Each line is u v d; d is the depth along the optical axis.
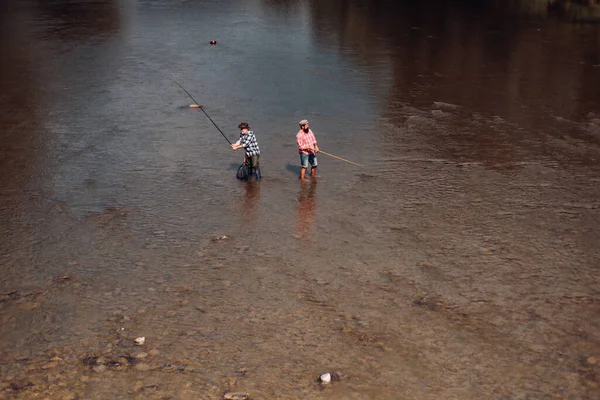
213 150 17.41
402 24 35.88
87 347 9.07
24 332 9.41
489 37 31.97
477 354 8.88
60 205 13.88
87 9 41.16
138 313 9.90
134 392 8.15
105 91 23.17
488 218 13.12
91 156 16.86
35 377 8.44
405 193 14.41
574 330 9.39
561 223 12.88
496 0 44.06
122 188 14.84
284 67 26.78
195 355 8.89
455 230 12.60
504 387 8.23
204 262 11.47
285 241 12.24
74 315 9.84
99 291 10.51
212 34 33.69
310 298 10.28
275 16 39.12
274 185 14.99
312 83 24.31
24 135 18.44
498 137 18.23
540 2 42.53
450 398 8.05
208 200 14.17
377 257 11.57
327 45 30.77
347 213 13.43
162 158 16.78
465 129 18.97
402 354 8.90
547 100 21.77
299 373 8.52
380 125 19.42
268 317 9.77
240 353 8.93
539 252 11.69
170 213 13.52
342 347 9.05
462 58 27.83
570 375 8.45
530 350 8.95
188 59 28.16
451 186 14.79
